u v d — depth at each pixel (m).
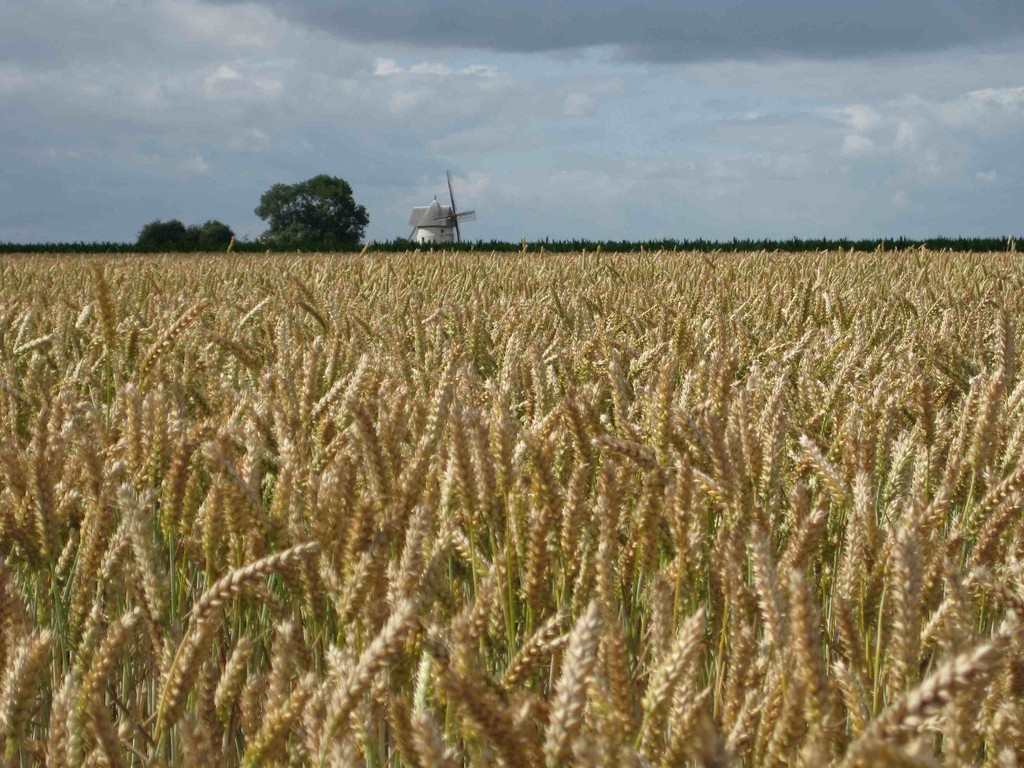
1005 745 2.15
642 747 1.94
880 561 2.80
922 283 14.70
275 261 24.23
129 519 2.79
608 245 58.53
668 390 3.53
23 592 3.64
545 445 3.43
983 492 3.98
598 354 6.50
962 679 1.39
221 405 5.30
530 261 22.27
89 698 2.28
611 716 1.94
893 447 4.25
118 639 2.32
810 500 4.04
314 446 4.10
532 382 5.17
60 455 3.90
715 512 3.76
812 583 2.93
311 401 4.46
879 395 4.52
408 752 2.11
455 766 1.74
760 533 2.78
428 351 6.86
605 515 2.95
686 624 1.98
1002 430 4.23
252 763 2.14
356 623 2.57
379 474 3.18
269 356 6.96
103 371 6.77
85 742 2.46
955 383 6.08
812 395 5.40
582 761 1.59
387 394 4.47
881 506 4.16
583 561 2.91
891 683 2.15
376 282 14.32
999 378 3.78
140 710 3.31
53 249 75.69
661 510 3.03
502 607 2.91
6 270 20.12
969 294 12.16
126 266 20.86
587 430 3.65
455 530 3.09
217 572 3.10
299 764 2.39
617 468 3.45
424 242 58.16
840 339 7.45
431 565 2.57
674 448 3.52
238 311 9.46
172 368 5.79
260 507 2.99
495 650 2.92
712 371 4.05
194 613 2.37
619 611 2.97
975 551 3.06
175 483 3.32
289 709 2.13
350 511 3.12
